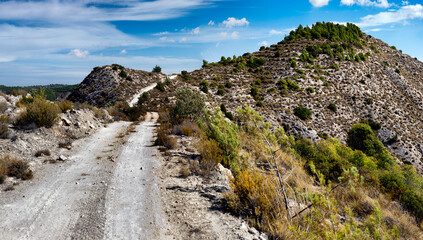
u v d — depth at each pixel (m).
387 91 74.75
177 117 17.11
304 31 114.94
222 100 55.56
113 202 5.66
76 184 6.83
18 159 7.96
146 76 78.94
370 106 60.62
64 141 11.47
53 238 4.23
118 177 7.41
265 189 4.98
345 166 9.49
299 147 11.55
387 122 54.97
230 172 7.63
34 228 4.56
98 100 62.53
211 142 8.57
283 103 55.91
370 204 6.44
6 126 10.27
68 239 4.21
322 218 4.21
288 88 64.81
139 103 48.00
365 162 11.55
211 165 7.72
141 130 16.66
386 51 114.69
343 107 58.16
